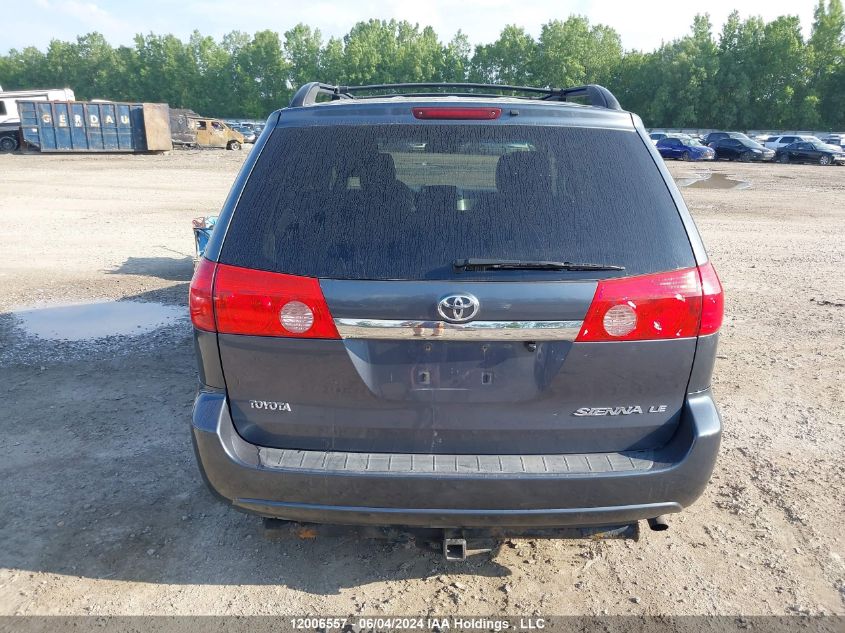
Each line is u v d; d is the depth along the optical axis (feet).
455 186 8.28
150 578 9.81
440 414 8.16
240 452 8.24
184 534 10.84
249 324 8.01
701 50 297.33
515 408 8.13
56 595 9.41
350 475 7.88
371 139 8.50
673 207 8.31
